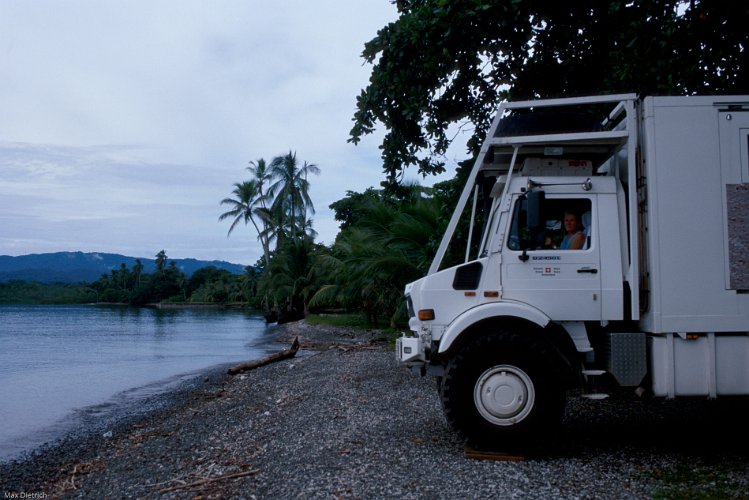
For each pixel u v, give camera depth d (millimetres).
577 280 6582
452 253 10156
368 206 24984
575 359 6551
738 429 7613
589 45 10570
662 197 6395
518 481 5578
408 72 10109
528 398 6293
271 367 17609
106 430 10727
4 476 7930
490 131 6820
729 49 8578
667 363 6328
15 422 11688
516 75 10711
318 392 11398
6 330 39562
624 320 6711
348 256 29281
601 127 7027
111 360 22406
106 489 6645
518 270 6645
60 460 8648
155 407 12812
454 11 9297
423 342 6691
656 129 6441
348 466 6172
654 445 6887
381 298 25375
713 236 6355
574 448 6762
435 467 6027
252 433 8477
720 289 6320
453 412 6344
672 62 8797
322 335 29688
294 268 46344
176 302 96812
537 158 6992
